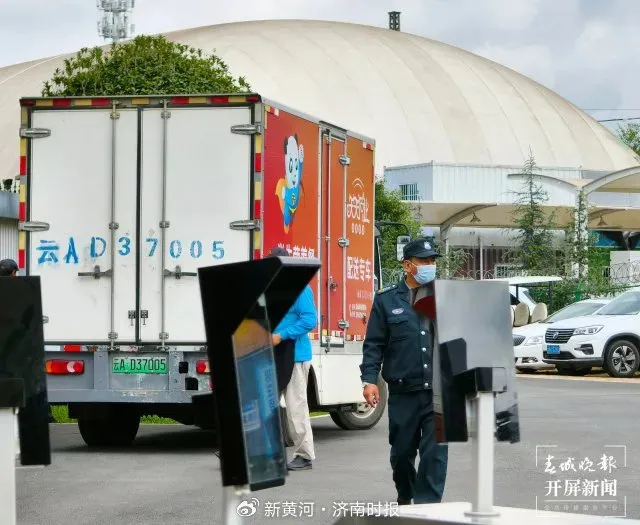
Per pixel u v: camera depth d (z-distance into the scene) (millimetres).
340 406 19469
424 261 9797
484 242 80062
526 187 66938
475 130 92688
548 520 5707
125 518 11352
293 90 90750
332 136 18578
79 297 16594
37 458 5742
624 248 83875
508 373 6016
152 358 16438
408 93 93438
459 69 99812
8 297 5770
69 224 16672
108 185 16625
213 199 16359
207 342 5125
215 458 16297
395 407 9766
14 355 5758
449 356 5957
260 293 4996
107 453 16969
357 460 15891
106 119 16656
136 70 29766
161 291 16453
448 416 5945
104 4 82375
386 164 86688
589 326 35344
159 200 16500
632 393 28078
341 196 18922
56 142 16719
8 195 29000
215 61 30922
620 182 63531
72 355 16578
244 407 5090
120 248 16562
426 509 6016
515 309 47594
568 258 57906
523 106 98500
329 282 18297
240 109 16328
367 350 9867
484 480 5887
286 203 16875
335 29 103500
